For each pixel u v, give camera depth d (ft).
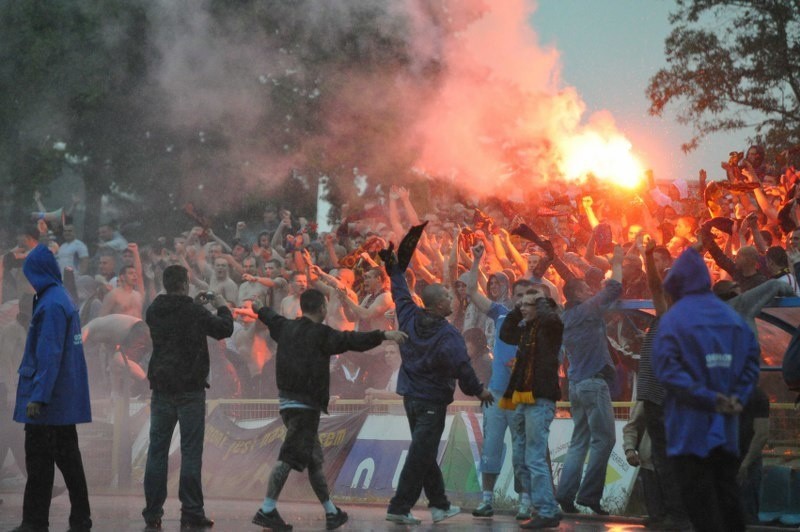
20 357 118.11
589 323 84.33
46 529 72.28
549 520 76.33
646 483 79.10
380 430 100.78
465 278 106.01
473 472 94.17
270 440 105.60
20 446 101.65
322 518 83.66
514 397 78.23
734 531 55.62
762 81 203.41
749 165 114.32
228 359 116.16
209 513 87.76
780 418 82.53
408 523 78.74
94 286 149.28
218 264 129.18
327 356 76.02
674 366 54.75
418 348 78.13
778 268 87.04
